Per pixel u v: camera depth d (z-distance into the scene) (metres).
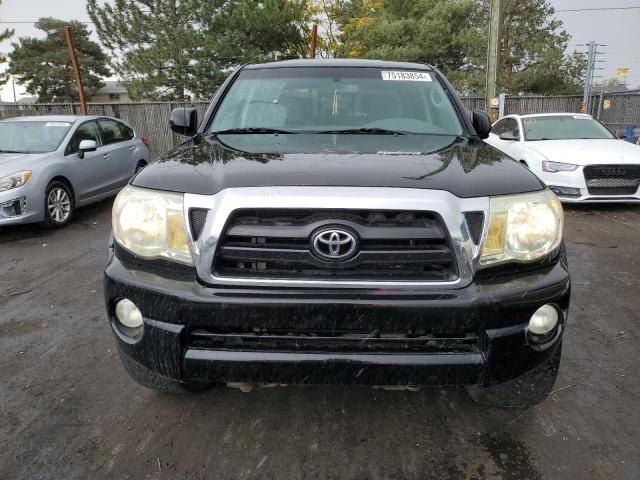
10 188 6.39
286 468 2.30
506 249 2.09
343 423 2.61
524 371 2.11
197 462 2.34
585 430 2.54
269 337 2.04
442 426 2.58
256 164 2.29
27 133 7.59
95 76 45.00
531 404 2.52
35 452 2.41
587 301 4.23
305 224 2.00
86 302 4.30
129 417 2.67
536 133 9.05
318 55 29.30
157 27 24.48
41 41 43.91
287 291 1.99
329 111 3.34
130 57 25.33
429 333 2.03
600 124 9.29
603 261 5.36
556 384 2.96
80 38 44.28
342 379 2.04
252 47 23.64
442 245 2.03
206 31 24.30
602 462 2.32
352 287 1.99
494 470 2.28
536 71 29.83
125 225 2.20
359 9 29.20
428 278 2.02
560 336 2.19
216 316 1.99
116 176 8.53
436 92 3.54
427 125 3.27
